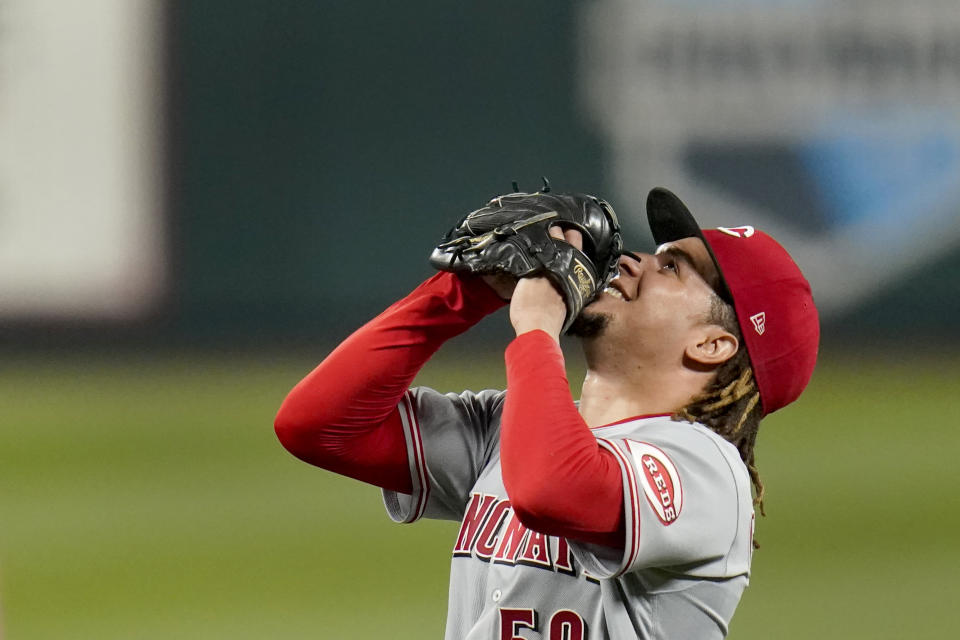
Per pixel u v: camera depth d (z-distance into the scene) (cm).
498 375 4688
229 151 5459
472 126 5647
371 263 5638
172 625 2067
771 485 3192
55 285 5269
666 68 5738
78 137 5250
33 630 2036
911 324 5784
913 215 5794
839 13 5781
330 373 893
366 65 5553
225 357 5419
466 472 947
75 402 4369
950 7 5812
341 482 3256
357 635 2014
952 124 5778
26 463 3422
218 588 2298
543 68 5653
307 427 899
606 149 5722
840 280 5772
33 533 2711
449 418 952
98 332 5328
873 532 2708
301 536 2702
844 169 5794
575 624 819
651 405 891
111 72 5275
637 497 766
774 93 5772
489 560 862
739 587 841
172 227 5403
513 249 822
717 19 5753
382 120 5600
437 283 907
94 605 2184
